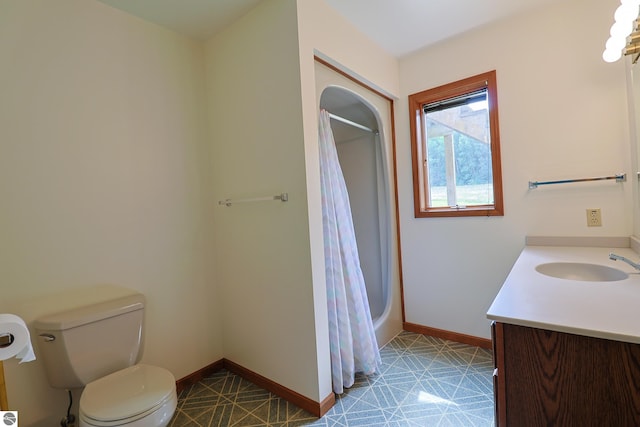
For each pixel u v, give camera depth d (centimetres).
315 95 177
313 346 167
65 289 154
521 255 176
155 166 192
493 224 221
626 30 135
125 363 157
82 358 142
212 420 166
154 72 193
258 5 179
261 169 187
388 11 191
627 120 173
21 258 142
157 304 190
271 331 188
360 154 303
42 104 150
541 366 87
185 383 200
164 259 195
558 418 85
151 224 189
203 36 211
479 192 232
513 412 91
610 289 109
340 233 199
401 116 259
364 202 304
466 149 236
